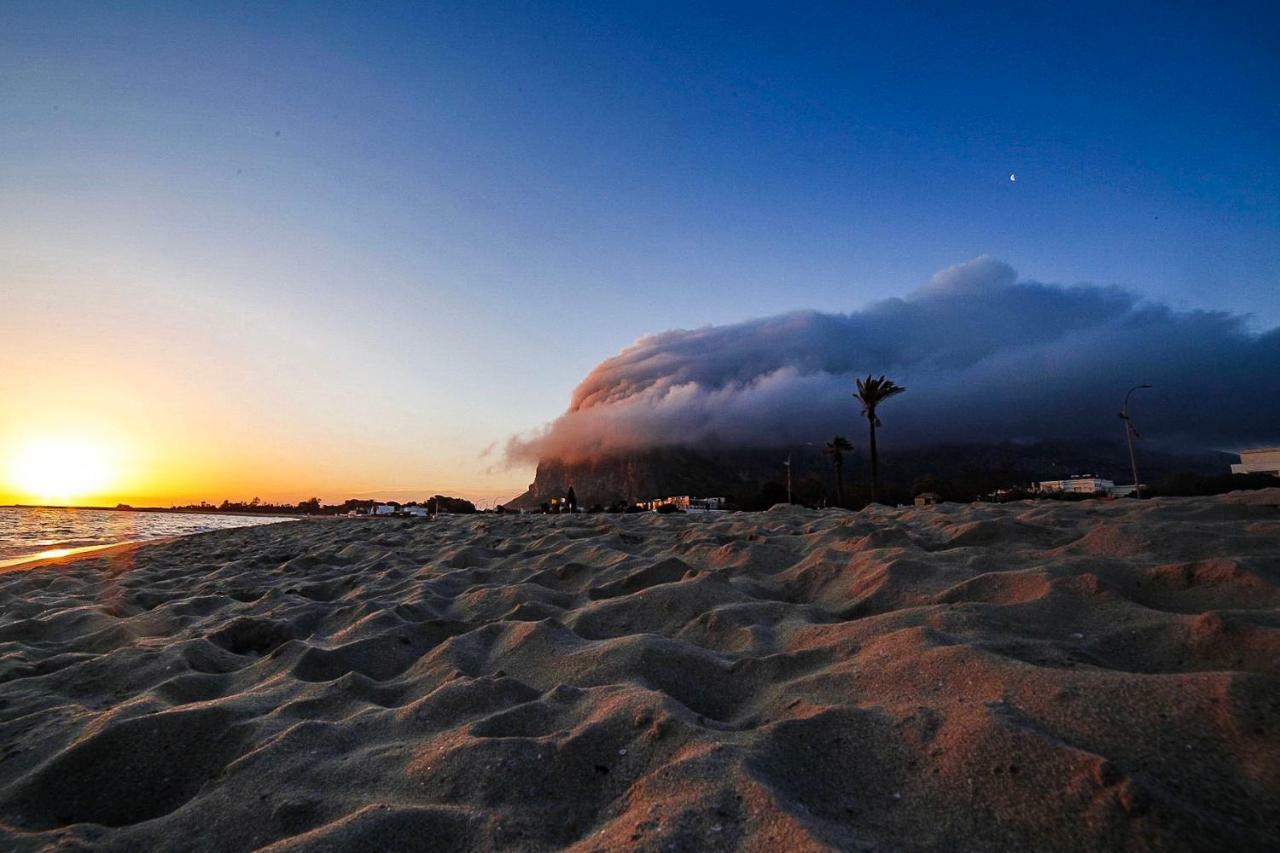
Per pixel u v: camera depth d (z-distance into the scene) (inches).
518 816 73.7
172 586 305.3
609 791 78.4
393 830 71.5
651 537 335.0
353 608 198.2
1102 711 77.7
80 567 444.5
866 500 2058.3
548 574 237.0
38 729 113.0
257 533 1085.8
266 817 79.0
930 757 75.1
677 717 90.7
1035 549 204.1
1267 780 64.0
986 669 94.0
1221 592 128.3
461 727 97.8
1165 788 64.5
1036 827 62.3
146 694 124.7
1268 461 1910.7
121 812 89.6
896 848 62.4
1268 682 77.5
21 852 76.7
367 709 111.0
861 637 120.7
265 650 177.3
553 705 102.9
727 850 62.1
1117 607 122.1
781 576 201.2
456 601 207.0
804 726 86.0
